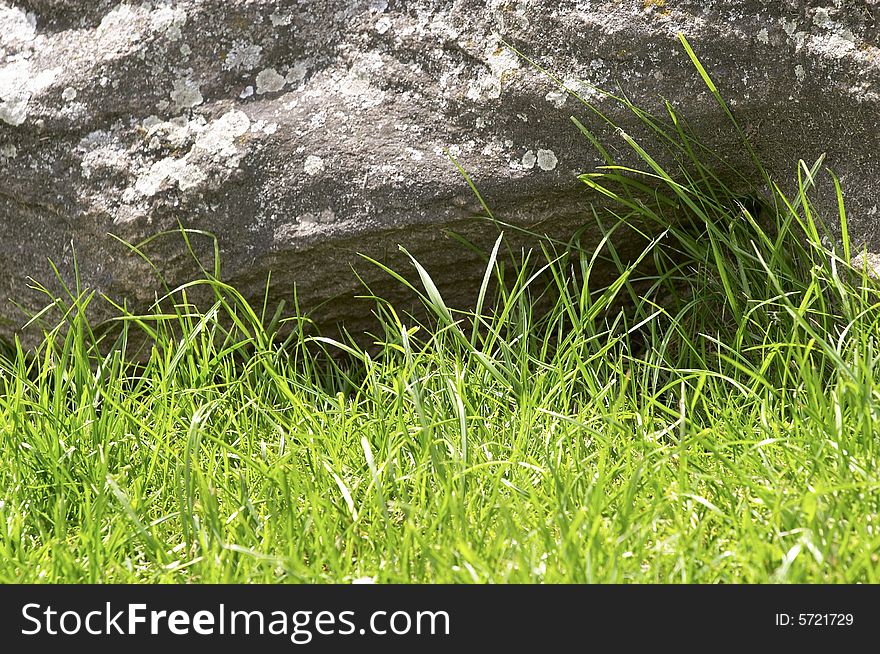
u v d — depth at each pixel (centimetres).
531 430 196
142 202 222
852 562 150
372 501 175
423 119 224
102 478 180
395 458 189
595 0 215
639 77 215
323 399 222
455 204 223
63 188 227
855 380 179
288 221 224
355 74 226
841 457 168
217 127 224
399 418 195
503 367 212
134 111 225
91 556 161
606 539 158
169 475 192
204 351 217
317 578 157
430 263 234
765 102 214
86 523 170
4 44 233
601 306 218
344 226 223
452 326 213
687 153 221
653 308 239
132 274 227
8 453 194
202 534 170
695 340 236
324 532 163
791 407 190
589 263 239
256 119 224
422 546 158
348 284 235
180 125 225
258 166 223
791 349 196
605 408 206
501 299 246
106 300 231
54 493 186
